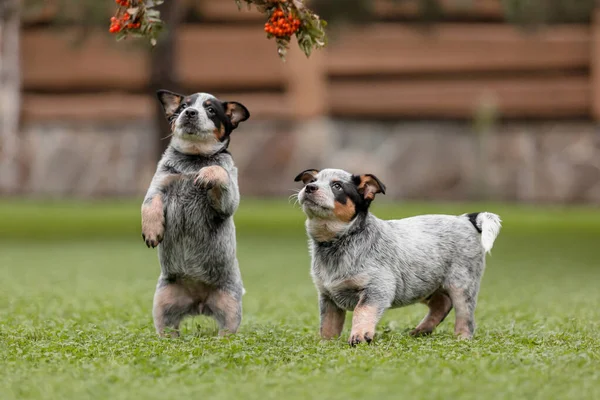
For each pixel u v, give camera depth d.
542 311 10.08
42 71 25.88
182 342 7.23
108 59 25.70
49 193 26.75
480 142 26.06
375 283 7.48
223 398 5.25
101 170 26.55
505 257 18.17
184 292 8.03
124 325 8.75
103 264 16.66
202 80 25.45
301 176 7.99
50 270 15.58
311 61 25.47
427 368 5.95
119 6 6.98
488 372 5.82
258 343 7.23
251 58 25.34
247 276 15.07
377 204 25.17
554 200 26.06
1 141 26.19
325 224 7.54
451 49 25.36
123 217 24.67
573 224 23.41
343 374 5.84
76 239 21.38
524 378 5.66
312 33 6.98
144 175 26.44
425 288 7.84
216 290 8.00
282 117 25.83
